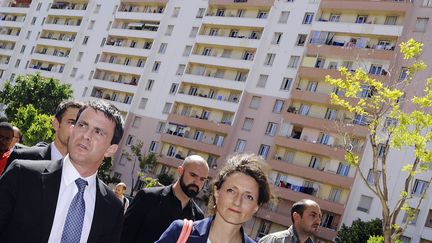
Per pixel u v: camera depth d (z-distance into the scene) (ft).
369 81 59.67
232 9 172.04
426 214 113.09
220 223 10.79
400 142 55.42
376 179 55.52
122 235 18.16
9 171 11.25
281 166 136.36
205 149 154.92
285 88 148.97
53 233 11.37
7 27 237.45
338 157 129.39
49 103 177.99
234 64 159.74
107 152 12.60
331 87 139.85
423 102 56.75
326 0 147.33
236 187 10.61
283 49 153.58
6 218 10.83
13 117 176.04
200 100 162.09
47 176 11.51
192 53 170.60
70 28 211.82
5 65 226.99
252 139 149.28
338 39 143.02
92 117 11.85
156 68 182.09
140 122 176.76
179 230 10.77
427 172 116.16
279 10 159.63
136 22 194.08
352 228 114.62
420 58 124.57
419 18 131.44
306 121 137.49
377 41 137.18
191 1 183.01
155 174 164.76
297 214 19.13
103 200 12.59
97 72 195.31
